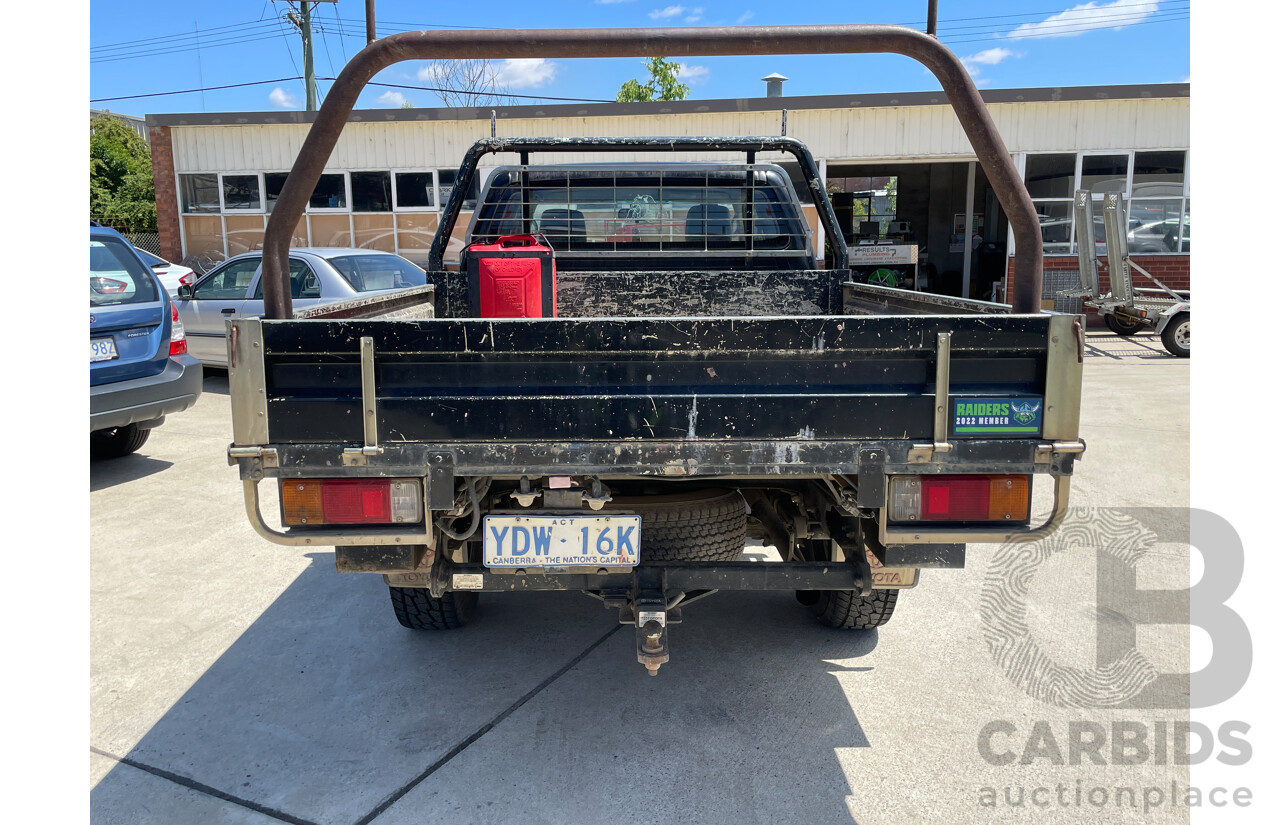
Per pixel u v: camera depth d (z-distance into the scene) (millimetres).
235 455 2123
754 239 4168
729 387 2154
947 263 18844
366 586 4059
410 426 2121
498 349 2098
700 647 3412
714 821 2359
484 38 2070
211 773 2584
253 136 14906
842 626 3496
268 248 2195
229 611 3770
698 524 2881
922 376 2164
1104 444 6562
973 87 2090
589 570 2469
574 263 4137
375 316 3115
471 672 3213
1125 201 13805
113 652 3377
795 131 13992
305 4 23172
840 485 2453
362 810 2410
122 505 5309
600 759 2648
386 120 14344
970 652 3355
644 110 14047
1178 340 11359
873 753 2682
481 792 2488
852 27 2082
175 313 6078
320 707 2965
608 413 2129
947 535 2193
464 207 14562
